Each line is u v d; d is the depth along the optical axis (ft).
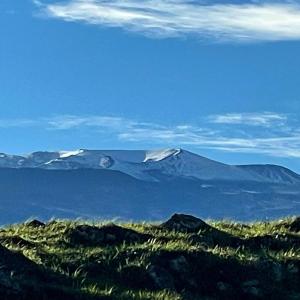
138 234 176.35
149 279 158.71
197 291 160.86
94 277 157.58
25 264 151.53
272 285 164.66
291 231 189.57
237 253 172.24
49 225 183.21
